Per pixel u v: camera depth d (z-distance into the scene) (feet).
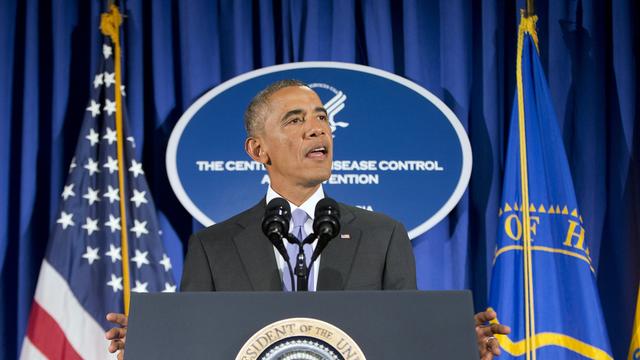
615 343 11.68
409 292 5.32
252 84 11.83
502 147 12.15
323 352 5.08
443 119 11.71
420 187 11.51
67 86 12.12
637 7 12.30
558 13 12.34
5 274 11.75
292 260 7.91
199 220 11.35
